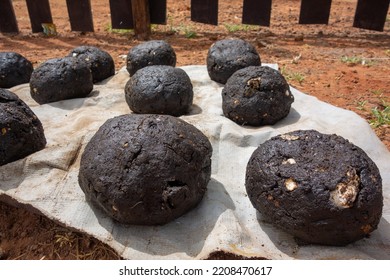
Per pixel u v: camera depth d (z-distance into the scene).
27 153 0.41
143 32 0.96
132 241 0.32
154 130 0.33
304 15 0.93
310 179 0.30
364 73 0.73
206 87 0.61
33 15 0.98
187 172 0.33
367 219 0.29
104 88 0.62
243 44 0.61
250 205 0.37
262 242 0.32
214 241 0.31
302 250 0.31
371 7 0.92
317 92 0.65
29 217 0.38
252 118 0.48
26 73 0.62
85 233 0.33
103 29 1.05
